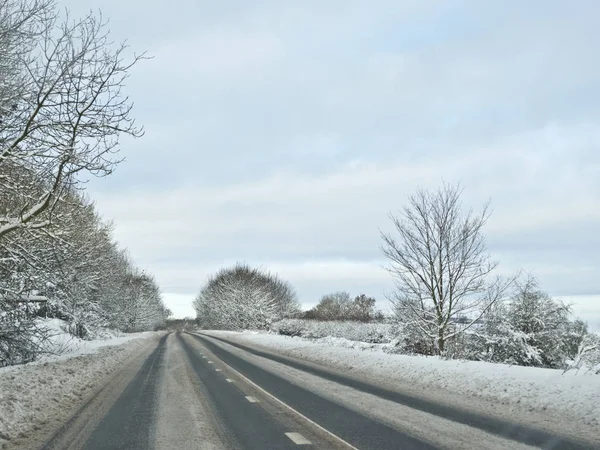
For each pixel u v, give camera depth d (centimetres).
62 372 1616
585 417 899
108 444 769
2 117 1137
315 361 2377
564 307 2436
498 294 2473
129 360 2519
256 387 1443
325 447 735
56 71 1051
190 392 1352
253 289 8412
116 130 1129
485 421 916
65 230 1366
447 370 1520
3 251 1480
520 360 2411
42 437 820
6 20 1066
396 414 998
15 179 1231
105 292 4288
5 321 1742
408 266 2559
